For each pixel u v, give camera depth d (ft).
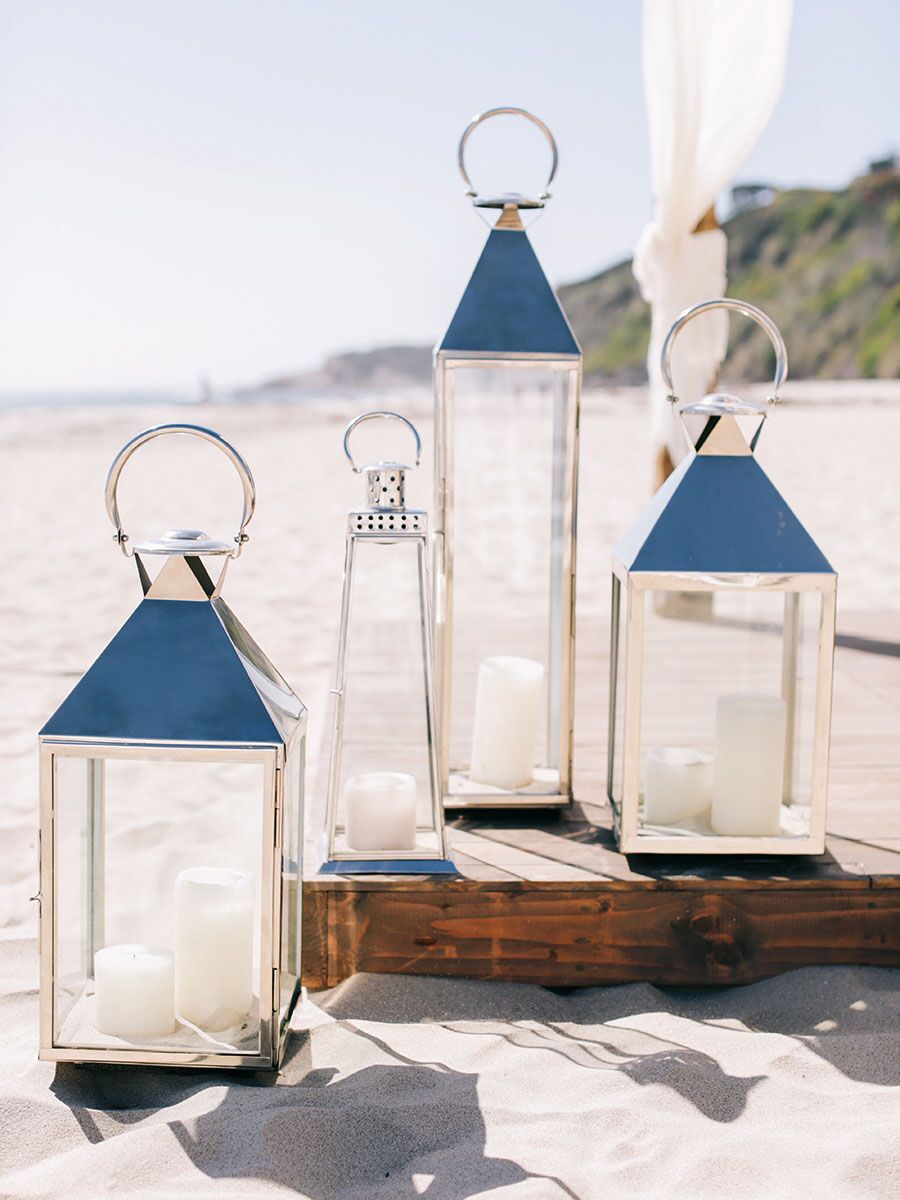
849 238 105.81
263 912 5.04
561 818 6.98
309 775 8.76
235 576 20.77
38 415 72.43
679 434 12.41
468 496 6.66
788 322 103.04
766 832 6.30
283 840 5.04
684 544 6.03
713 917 6.11
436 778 6.14
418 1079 5.13
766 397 6.20
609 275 118.62
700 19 11.60
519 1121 4.83
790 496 30.91
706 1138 4.70
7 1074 5.25
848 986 5.96
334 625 16.57
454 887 6.04
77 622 16.84
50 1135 4.74
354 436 53.88
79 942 5.12
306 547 24.32
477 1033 5.63
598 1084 5.11
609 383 107.65
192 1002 5.16
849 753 8.15
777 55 11.59
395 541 5.97
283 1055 5.39
